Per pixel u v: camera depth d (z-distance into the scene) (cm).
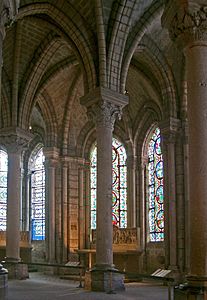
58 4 1914
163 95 2322
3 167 3362
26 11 1858
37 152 3341
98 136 1795
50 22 2094
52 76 2497
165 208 2270
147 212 2798
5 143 2277
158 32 2186
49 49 2255
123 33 1848
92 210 3017
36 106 2922
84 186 2992
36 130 3278
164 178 2292
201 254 1082
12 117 2267
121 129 2938
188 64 1183
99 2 1800
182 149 2280
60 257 2811
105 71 1816
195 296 1041
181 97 2295
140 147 2866
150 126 2823
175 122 2280
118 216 2916
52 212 2831
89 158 3042
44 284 2022
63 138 2920
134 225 2770
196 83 1157
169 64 2288
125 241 2223
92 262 2494
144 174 2845
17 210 2222
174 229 2209
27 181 3309
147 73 2477
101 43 1822
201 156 1123
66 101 2875
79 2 1870
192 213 1112
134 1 1834
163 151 2312
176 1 1188
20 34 2177
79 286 1891
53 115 2886
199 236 1091
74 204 2925
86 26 1872
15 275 2211
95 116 1817
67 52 2459
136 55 2391
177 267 2169
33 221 3262
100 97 1788
